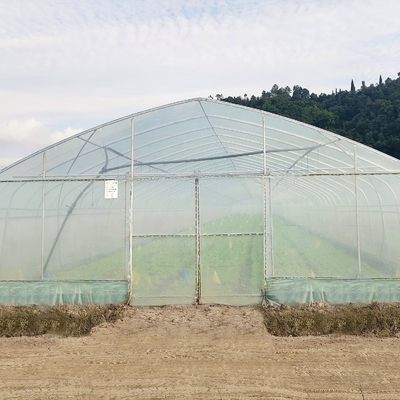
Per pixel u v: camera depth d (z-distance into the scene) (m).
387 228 12.35
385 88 89.44
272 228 11.87
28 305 11.68
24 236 12.14
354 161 11.90
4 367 7.44
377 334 8.96
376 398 6.19
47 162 12.27
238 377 6.93
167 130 12.52
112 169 12.93
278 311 10.76
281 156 14.06
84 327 9.62
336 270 11.61
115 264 11.83
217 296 11.65
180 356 7.82
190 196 12.61
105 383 6.79
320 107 73.62
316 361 7.53
